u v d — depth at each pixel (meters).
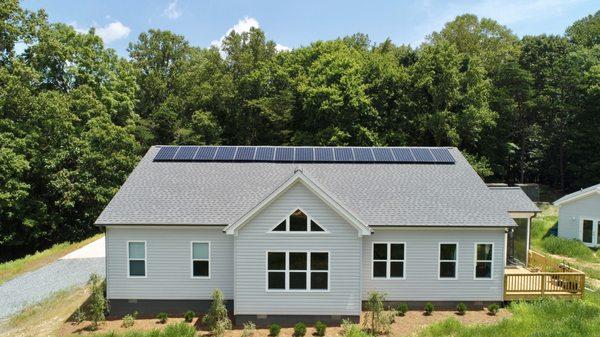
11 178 32.22
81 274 24.75
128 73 48.78
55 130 35.72
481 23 61.81
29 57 38.09
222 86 51.44
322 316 18.16
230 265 19.38
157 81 56.72
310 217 17.91
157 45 59.66
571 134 50.69
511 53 56.31
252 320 18.16
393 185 21.67
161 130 54.19
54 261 27.98
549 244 30.55
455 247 19.64
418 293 19.69
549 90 51.22
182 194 20.61
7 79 33.50
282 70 51.59
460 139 44.88
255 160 23.55
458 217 19.50
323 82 46.38
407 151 25.02
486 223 19.17
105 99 42.78
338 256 18.02
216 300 17.41
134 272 19.31
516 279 20.17
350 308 18.12
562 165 54.03
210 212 19.52
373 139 43.91
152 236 19.17
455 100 45.34
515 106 50.00
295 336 17.03
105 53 45.19
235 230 17.78
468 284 19.69
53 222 36.22
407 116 46.94
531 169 56.31
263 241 17.95
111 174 37.41
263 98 49.53
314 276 18.16
